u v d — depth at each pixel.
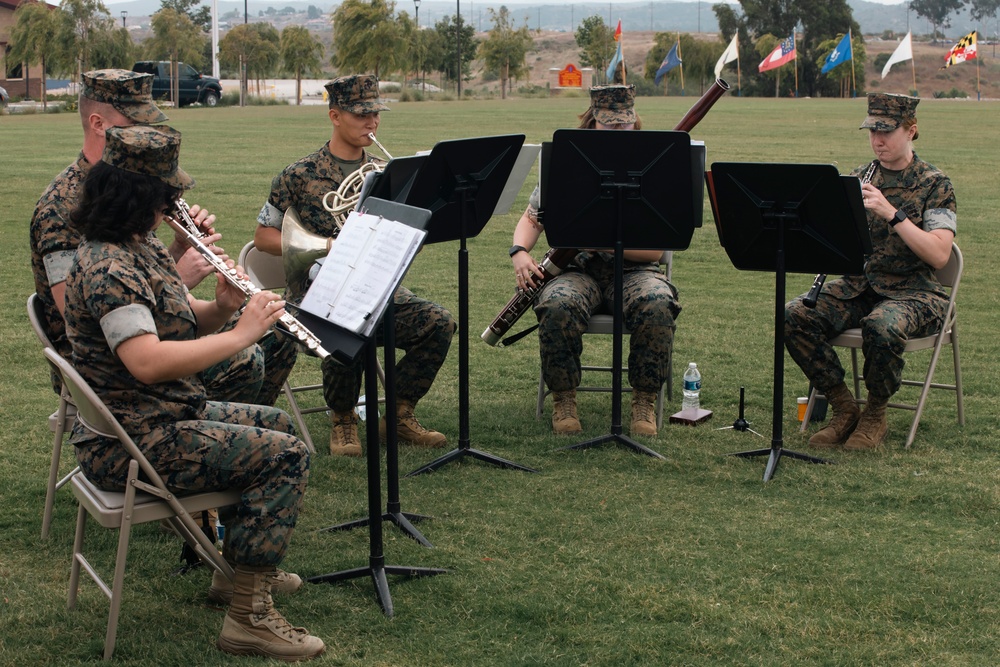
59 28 41.62
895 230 5.33
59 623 3.67
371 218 3.68
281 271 5.62
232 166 17.80
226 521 4.11
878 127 5.48
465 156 4.77
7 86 53.06
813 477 5.06
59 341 4.07
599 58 72.44
